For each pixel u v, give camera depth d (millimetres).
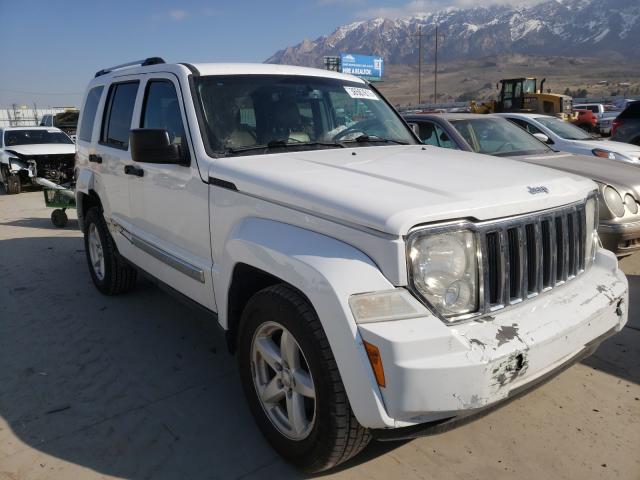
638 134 12953
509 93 31688
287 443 2793
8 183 13984
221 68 3863
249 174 2996
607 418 3230
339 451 2533
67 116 24312
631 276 5781
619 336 4301
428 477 2748
